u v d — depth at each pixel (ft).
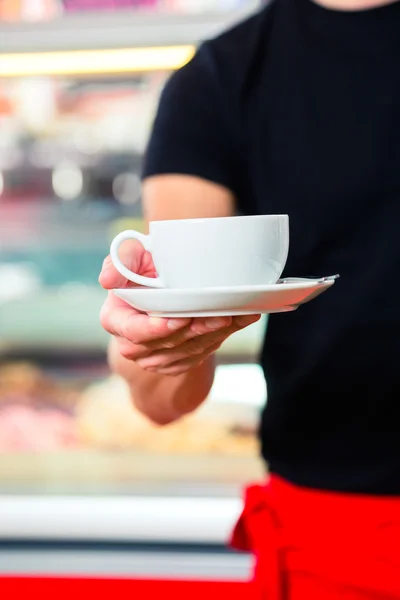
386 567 3.73
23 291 7.68
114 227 7.53
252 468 7.55
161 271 2.77
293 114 3.99
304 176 3.91
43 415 7.98
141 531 6.79
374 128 3.84
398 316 3.72
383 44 3.90
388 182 3.78
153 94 7.47
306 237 3.90
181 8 6.85
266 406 4.15
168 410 4.03
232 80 4.09
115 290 2.63
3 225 7.60
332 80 3.95
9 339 7.61
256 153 4.04
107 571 6.70
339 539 3.83
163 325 2.55
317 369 3.84
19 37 6.19
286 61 4.05
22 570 6.75
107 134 7.55
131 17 6.20
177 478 7.57
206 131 4.09
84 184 7.59
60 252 7.73
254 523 4.13
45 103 7.55
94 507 6.90
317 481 3.91
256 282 2.70
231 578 6.59
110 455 7.76
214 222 2.62
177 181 4.08
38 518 6.84
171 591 6.63
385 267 3.74
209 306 2.45
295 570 3.95
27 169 7.59
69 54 6.29
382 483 3.77
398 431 3.76
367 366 3.76
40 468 7.68
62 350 7.89
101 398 7.98
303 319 3.90
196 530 6.77
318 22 4.03
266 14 4.23
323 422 3.89
